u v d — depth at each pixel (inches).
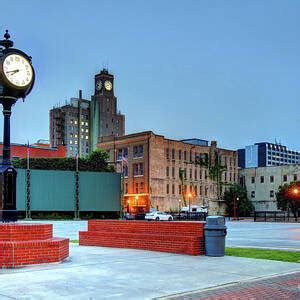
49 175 2642.7
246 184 3912.4
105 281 403.9
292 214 3348.9
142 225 698.8
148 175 3238.2
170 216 2501.2
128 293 354.3
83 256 590.2
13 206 527.8
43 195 2613.2
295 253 636.7
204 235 610.9
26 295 343.0
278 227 1653.5
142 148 3316.9
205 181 3666.3
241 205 3654.0
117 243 716.7
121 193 2824.8
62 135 7746.1
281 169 3705.7
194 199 3545.8
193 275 439.8
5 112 530.3
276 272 461.4
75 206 2677.2
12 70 516.4
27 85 527.2
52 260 512.1
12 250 484.4
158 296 344.8
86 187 2726.4
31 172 2598.4
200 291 364.8
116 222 737.0
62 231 1278.3
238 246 774.5
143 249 675.4
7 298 332.5
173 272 457.4
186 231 634.8
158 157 3309.5
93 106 7869.1
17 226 501.7
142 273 449.4
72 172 2699.3
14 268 478.0
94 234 751.1
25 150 3142.2
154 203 3230.8
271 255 611.2
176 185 3430.1
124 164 3144.7
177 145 3481.8
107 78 7869.1
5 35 524.4
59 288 370.6
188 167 3540.8
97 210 2741.1
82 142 7849.4
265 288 379.6
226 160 3838.6
